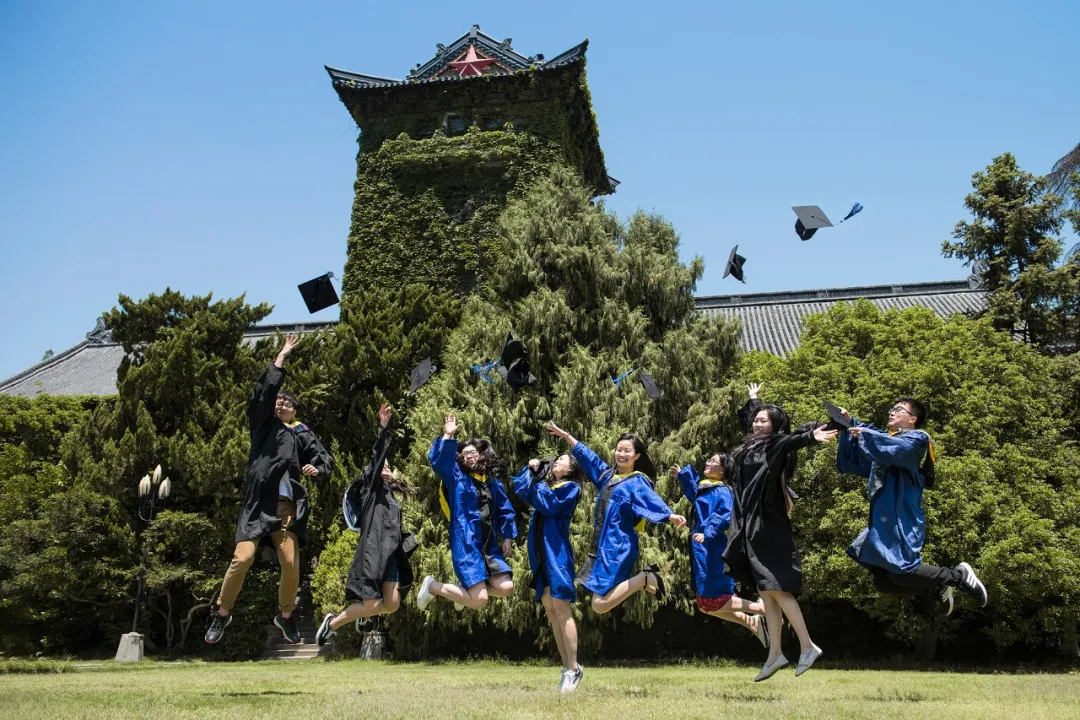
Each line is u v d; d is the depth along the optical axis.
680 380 17.73
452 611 16.25
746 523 6.26
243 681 9.12
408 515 16.80
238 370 21.80
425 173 27.03
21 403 23.67
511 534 6.95
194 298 22.06
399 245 26.55
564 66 26.72
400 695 6.53
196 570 19.69
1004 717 4.95
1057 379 18.73
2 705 5.43
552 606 6.80
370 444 20.86
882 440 5.81
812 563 15.71
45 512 18.66
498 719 4.73
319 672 12.66
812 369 17.58
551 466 7.02
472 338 18.30
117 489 20.03
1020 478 15.63
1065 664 16.73
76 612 20.62
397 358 21.20
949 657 18.94
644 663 16.75
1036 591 14.94
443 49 28.81
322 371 21.45
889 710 5.23
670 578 15.70
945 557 15.27
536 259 19.09
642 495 6.80
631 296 18.97
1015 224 20.53
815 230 8.38
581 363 17.28
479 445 6.98
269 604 20.47
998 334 17.89
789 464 6.21
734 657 18.94
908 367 16.53
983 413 16.34
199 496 20.39
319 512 20.83
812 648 5.98
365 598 6.40
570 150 28.69
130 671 12.69
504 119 27.64
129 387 20.56
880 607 16.06
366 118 28.33
